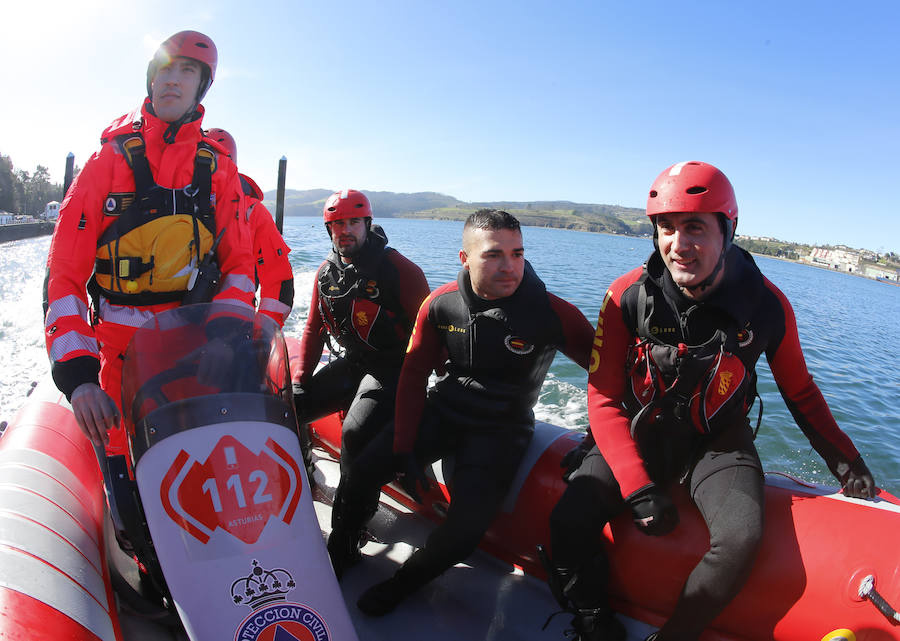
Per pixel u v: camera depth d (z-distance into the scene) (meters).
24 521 1.79
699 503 2.01
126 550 1.95
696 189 1.85
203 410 1.79
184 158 2.18
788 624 1.88
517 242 2.25
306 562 1.70
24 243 46.53
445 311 2.46
